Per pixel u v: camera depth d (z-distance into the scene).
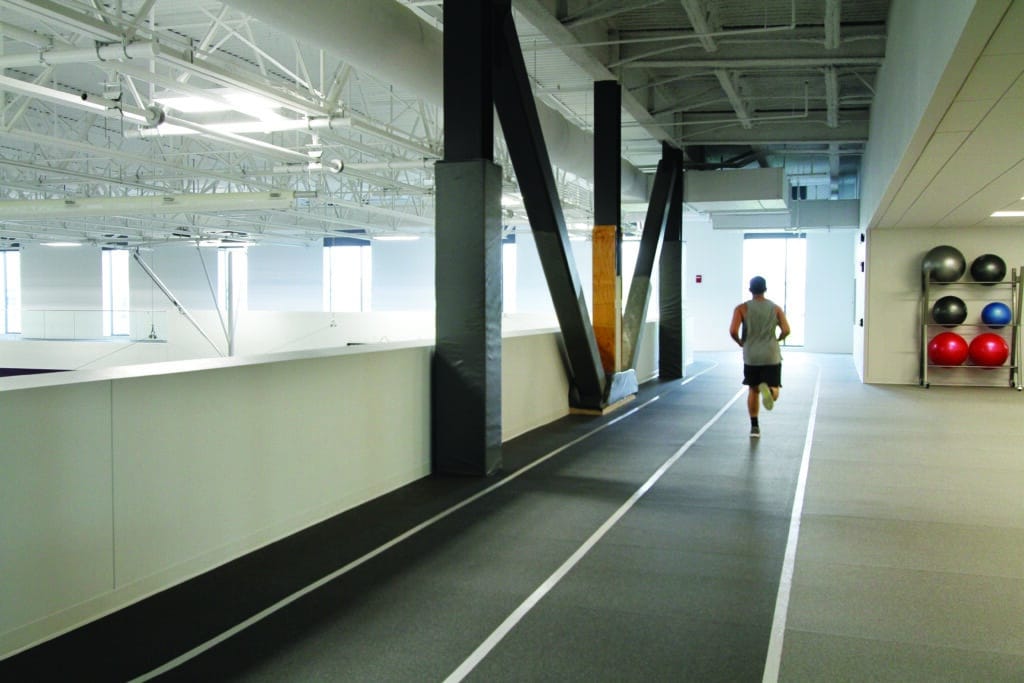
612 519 4.97
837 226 17.03
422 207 19.45
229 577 3.90
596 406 9.52
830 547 4.41
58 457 3.22
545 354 8.86
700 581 3.87
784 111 12.73
